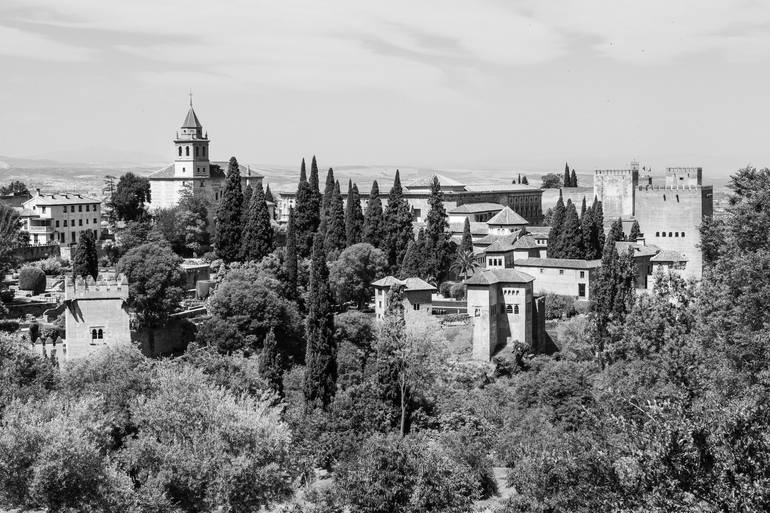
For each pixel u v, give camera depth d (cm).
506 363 18238
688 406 6775
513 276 19300
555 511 7506
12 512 9256
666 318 13750
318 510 9288
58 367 15288
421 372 15288
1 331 16975
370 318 19850
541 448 10131
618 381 12688
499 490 11175
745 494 5503
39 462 8600
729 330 10425
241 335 18562
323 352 15000
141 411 10031
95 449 8950
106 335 15650
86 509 8544
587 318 18775
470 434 12694
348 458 11744
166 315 18562
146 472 9325
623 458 6347
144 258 18588
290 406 14688
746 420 5962
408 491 9069
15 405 10225
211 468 9212
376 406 14250
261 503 9569
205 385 11100
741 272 10456
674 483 5788
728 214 13900
